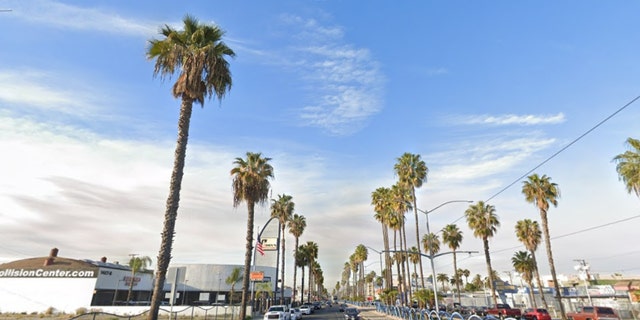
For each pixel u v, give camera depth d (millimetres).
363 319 39781
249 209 31562
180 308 44188
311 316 51875
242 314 28766
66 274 56719
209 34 19641
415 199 51719
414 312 31328
